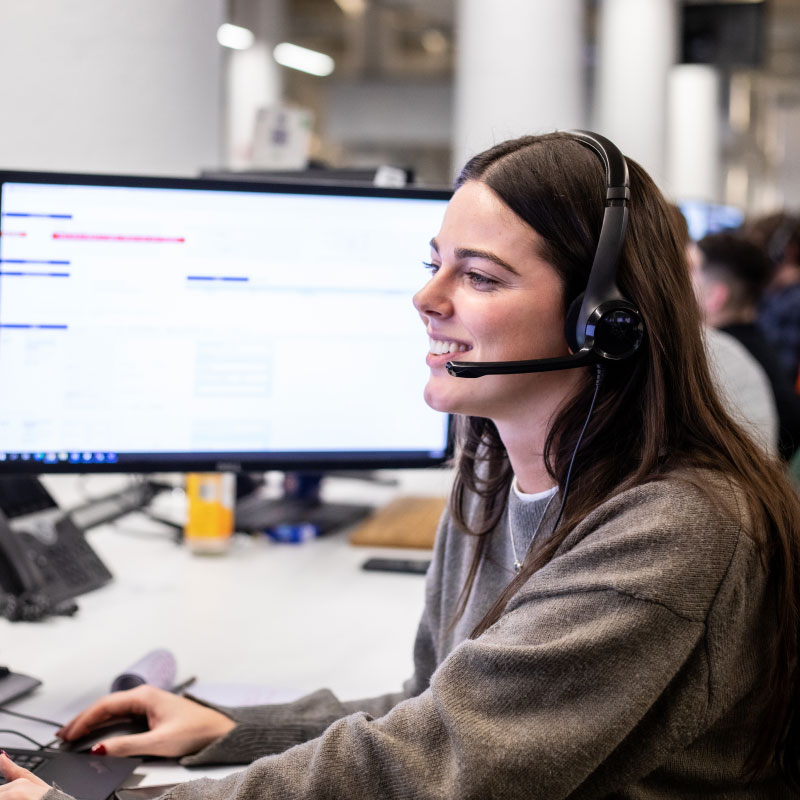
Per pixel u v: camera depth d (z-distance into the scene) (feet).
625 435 2.70
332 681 3.72
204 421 4.43
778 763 2.59
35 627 4.23
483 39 17.88
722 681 2.36
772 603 2.51
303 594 4.74
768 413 7.33
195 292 4.34
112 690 3.48
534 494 2.97
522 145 2.83
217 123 7.81
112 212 4.19
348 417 4.62
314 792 2.36
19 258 4.12
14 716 3.36
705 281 9.86
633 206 2.75
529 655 2.28
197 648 4.02
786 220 15.33
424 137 47.60
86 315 4.22
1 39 6.48
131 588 4.77
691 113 36.06
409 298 4.60
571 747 2.23
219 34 7.79
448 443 4.74
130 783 2.95
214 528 5.31
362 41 43.47
